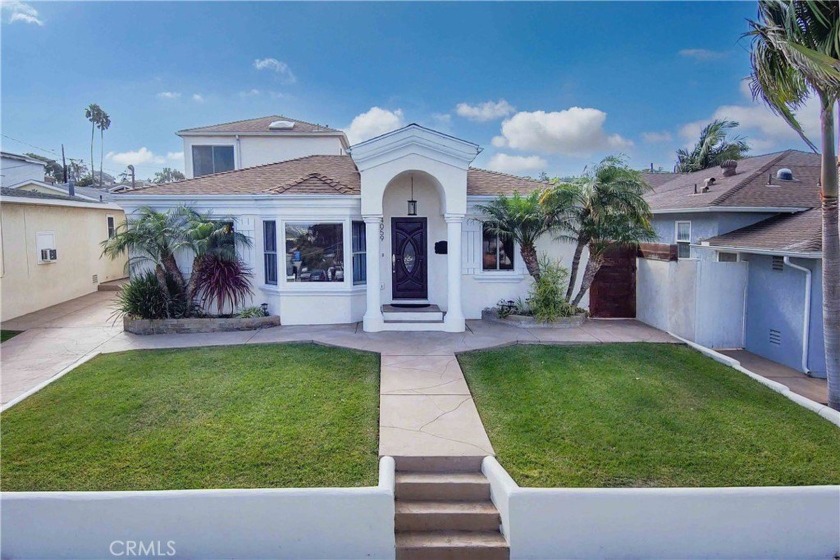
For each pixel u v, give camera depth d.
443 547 5.48
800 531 5.55
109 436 6.94
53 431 7.07
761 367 11.36
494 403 8.12
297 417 7.50
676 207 16.75
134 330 12.67
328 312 13.61
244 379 9.09
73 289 19.02
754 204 14.73
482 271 14.29
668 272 12.61
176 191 13.96
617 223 12.39
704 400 8.36
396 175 12.63
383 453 6.48
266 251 13.77
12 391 8.77
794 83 8.21
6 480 5.88
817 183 16.38
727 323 12.88
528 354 10.59
